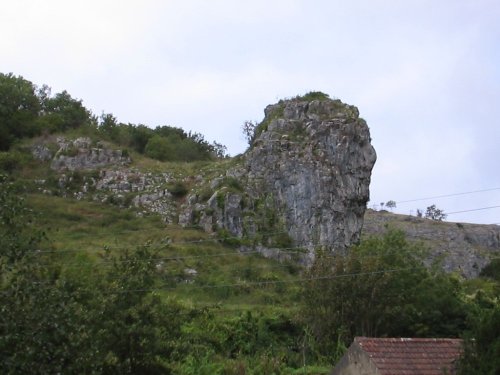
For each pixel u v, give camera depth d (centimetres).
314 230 6206
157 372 2639
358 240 6469
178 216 6278
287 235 6150
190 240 5800
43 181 6638
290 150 6531
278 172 6450
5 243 1752
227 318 4034
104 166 7044
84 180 6756
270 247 5959
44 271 2078
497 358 1681
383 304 3872
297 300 4703
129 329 2527
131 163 7206
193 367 3186
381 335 3859
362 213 6625
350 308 3862
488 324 1753
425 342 2114
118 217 6162
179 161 8069
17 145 7238
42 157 7100
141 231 5872
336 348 3709
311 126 6675
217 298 4756
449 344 2109
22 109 7956
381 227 10206
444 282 4325
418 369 1970
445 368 1855
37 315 1695
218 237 5947
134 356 2548
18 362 1611
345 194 6456
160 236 5781
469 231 11138
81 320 2147
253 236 6044
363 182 6631
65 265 3631
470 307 3991
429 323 3884
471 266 9738
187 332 3703
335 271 3966
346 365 2133
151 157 7869
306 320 3912
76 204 6312
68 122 8000
